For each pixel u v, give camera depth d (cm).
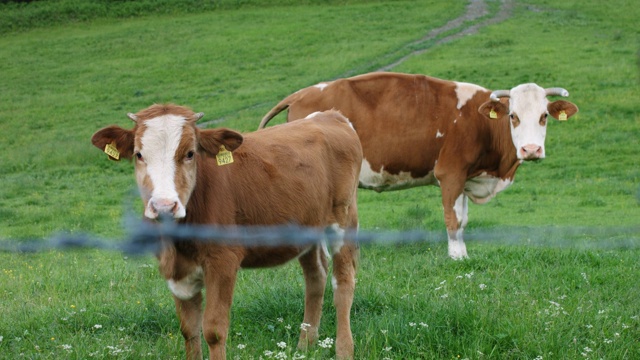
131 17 5562
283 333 784
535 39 4091
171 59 4344
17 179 2486
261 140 732
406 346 703
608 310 788
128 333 766
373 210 1888
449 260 1085
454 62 3672
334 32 4697
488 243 1231
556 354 681
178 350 708
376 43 4319
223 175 668
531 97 1205
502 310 787
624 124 2691
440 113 1225
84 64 4381
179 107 650
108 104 3616
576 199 1952
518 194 2053
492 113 1198
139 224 655
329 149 785
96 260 1234
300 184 723
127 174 2592
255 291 873
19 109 3584
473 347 694
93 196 2223
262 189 694
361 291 860
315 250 770
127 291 934
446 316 752
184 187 618
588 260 1066
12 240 1339
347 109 1236
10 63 4475
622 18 4559
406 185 1267
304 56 4191
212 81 3862
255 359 683
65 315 802
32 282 1017
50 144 2973
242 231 683
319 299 777
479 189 1282
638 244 1138
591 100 2939
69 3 5731
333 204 784
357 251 796
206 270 643
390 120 1228
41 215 1922
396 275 995
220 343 639
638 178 2167
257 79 3825
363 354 704
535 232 1188
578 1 5172
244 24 5091
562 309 776
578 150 2484
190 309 677
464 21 4756
